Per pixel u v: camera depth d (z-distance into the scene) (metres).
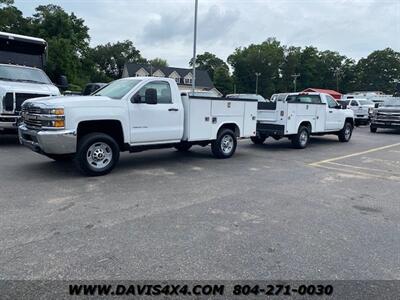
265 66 106.06
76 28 59.72
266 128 12.13
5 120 10.09
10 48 12.64
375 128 20.12
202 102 8.88
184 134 8.72
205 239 4.27
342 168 9.07
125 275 3.42
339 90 113.31
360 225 4.89
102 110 7.14
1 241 4.07
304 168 8.89
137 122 7.70
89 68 62.47
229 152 9.95
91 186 6.49
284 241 4.28
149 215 5.05
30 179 6.86
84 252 3.85
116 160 7.51
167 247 4.03
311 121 12.82
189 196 6.05
